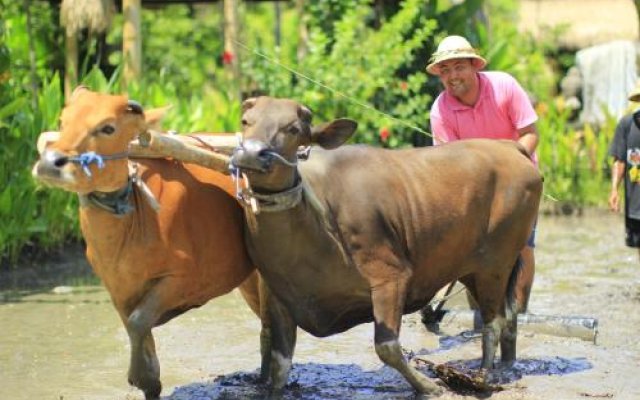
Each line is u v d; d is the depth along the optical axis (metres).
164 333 9.22
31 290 10.98
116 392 7.43
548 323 9.01
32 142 12.23
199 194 6.82
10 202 11.88
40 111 12.53
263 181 6.42
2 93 12.40
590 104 24.16
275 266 6.75
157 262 6.60
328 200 6.86
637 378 7.75
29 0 15.28
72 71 14.27
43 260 12.46
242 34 19.02
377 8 17.75
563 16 27.61
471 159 7.50
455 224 7.34
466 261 7.55
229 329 9.38
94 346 8.71
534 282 11.70
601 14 27.47
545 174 18.34
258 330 9.35
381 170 7.17
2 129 12.03
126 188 6.37
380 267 6.95
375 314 6.96
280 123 6.36
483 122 8.50
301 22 17.28
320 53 16.34
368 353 8.55
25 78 15.03
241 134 6.88
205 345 8.80
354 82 16.09
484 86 8.47
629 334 9.20
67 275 11.76
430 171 7.36
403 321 9.73
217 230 6.86
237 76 15.78
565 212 17.73
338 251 6.80
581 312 10.14
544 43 25.91
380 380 7.73
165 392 7.43
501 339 8.06
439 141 8.67
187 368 8.06
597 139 18.48
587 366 8.06
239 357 8.41
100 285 11.23
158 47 22.55
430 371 7.93
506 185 7.57
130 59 14.38
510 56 20.05
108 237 6.45
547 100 21.73
